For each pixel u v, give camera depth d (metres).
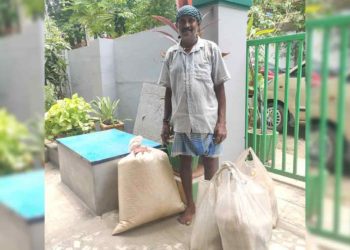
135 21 5.73
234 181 1.50
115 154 2.11
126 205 1.82
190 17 1.62
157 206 1.85
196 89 1.66
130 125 4.03
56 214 2.09
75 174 2.32
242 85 2.39
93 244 1.74
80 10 6.27
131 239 1.78
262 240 1.43
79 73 4.88
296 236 1.72
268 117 3.53
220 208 1.45
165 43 3.12
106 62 4.21
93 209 2.09
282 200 2.14
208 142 1.76
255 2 4.55
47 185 2.62
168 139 2.04
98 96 4.37
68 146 2.34
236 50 2.28
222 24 2.13
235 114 2.39
